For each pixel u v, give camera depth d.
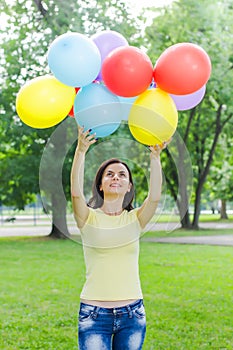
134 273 2.54
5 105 13.77
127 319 2.47
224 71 14.02
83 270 9.07
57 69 2.44
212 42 14.12
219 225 18.73
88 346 2.46
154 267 9.13
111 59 2.43
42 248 12.15
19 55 13.58
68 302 6.57
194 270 8.79
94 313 2.46
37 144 13.63
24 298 6.82
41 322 5.61
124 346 2.48
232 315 5.83
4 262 10.04
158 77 2.48
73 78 2.44
